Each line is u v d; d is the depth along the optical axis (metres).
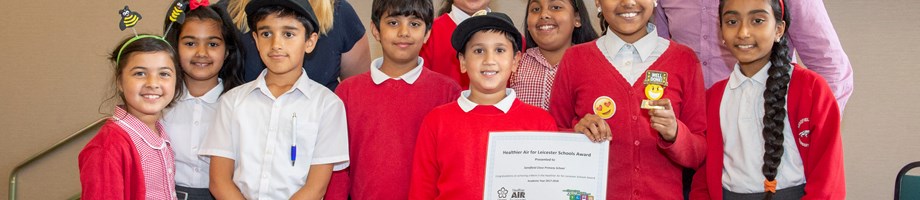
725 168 2.83
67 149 5.82
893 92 5.06
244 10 3.25
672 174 2.93
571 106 3.01
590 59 2.97
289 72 2.99
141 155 2.80
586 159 2.75
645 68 2.91
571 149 2.76
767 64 2.79
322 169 2.96
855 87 5.12
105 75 5.75
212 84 3.16
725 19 2.79
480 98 2.91
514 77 3.42
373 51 5.29
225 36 3.18
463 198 2.79
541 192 2.75
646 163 2.89
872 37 5.06
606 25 3.32
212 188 2.92
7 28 5.89
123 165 2.74
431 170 2.88
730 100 2.84
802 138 2.68
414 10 3.12
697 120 2.91
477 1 3.65
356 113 3.08
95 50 5.76
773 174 2.66
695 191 2.99
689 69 2.93
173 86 2.90
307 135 2.95
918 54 4.99
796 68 2.77
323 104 3.00
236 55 3.24
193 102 3.11
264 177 2.89
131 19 3.01
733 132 2.81
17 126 5.94
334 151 2.96
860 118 5.13
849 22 5.09
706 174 2.88
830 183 2.58
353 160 3.09
